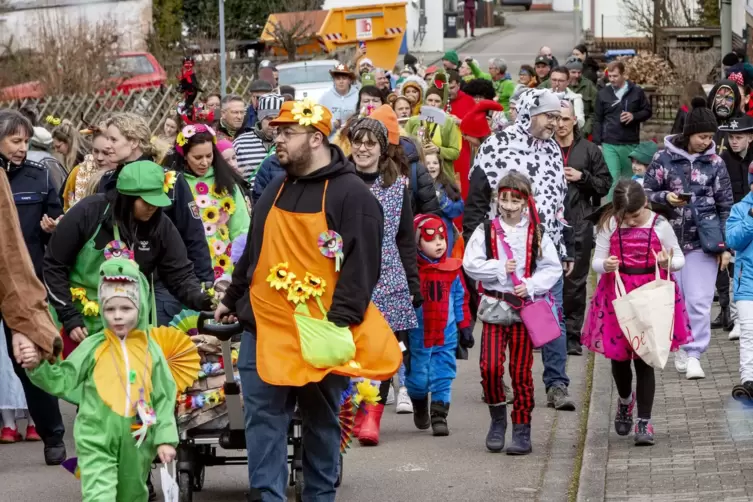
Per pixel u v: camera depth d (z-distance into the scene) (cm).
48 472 1487
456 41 9175
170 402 1103
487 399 1531
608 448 1486
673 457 1431
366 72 3525
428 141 2112
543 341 1471
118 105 4234
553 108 1662
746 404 1667
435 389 1623
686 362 1869
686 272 1852
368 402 1265
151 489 1333
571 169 1995
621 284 1503
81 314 1262
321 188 1102
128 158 1343
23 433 1703
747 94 2638
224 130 2312
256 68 4875
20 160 1583
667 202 1816
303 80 4619
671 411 1653
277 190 1116
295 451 1266
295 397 1138
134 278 1088
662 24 6022
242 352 1119
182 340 1150
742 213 1680
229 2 6166
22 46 4481
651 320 1454
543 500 1323
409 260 1505
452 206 1755
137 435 1081
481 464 1475
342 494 1358
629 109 3083
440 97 2667
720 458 1412
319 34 5409
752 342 1684
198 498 1337
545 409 1727
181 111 1788
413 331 1616
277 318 1093
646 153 2178
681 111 2581
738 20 4756
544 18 11575
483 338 1514
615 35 7188
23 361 1032
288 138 1098
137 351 1097
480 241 1496
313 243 1089
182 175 1395
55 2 4525
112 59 4356
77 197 1822
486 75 3797
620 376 1511
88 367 1088
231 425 1218
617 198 1509
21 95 4147
